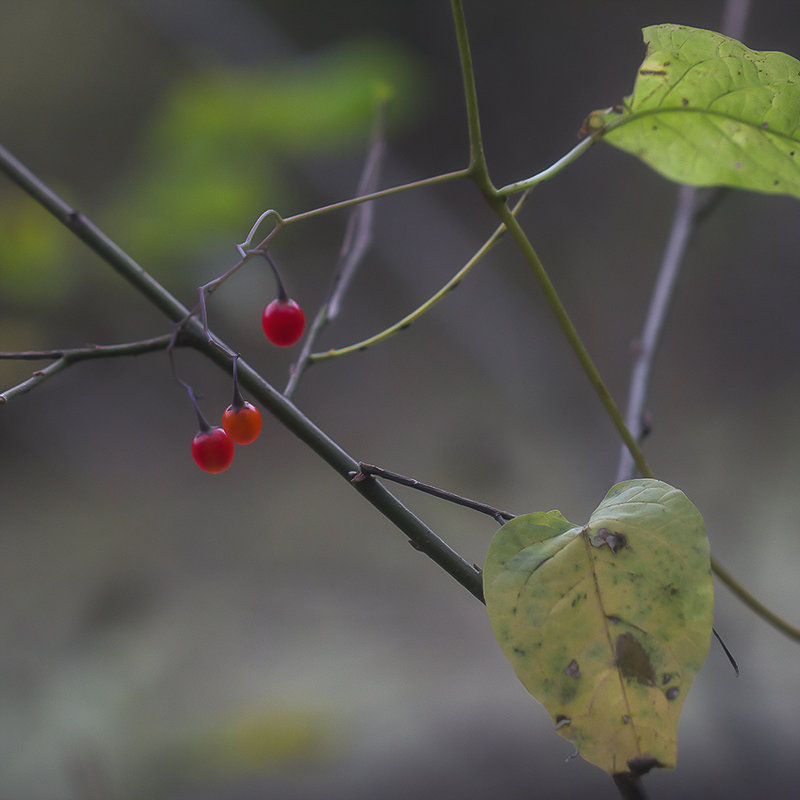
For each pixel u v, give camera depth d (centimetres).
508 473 167
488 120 275
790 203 250
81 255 123
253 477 304
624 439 72
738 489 224
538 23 267
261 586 224
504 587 67
